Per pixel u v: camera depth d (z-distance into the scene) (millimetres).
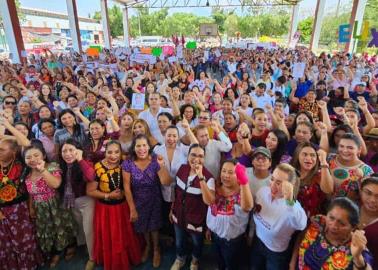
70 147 2607
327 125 3623
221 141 3311
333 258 1755
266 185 2480
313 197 2445
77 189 2740
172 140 3000
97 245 2838
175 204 2768
